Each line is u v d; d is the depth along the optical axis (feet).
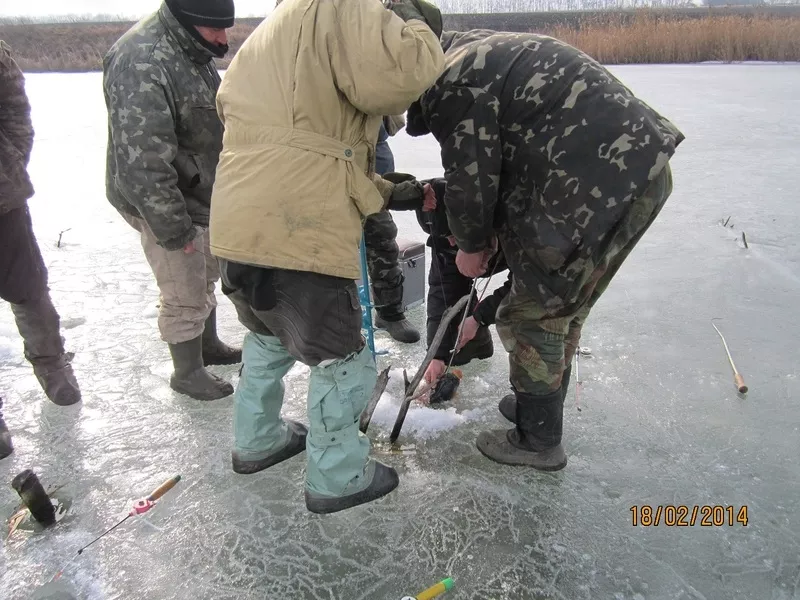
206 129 8.18
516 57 5.94
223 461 7.82
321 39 5.30
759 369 9.46
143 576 6.13
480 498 7.09
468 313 8.30
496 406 8.93
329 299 5.99
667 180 6.27
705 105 33.50
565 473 7.45
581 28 63.62
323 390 6.37
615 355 9.98
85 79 54.90
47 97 43.29
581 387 9.12
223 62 51.42
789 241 14.67
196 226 8.54
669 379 9.27
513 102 5.88
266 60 5.51
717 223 16.07
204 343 10.10
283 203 5.50
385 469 7.24
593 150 5.73
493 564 6.20
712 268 13.26
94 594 5.93
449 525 6.70
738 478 7.28
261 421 7.35
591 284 6.45
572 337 7.34
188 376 9.12
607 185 5.69
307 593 5.92
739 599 5.79
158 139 7.44
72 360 10.21
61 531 6.70
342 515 6.88
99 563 6.28
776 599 5.78
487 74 5.93
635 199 5.70
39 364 8.86
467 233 6.34
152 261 8.54
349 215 5.78
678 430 8.14
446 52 6.40
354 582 6.04
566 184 5.80
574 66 5.85
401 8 5.77
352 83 5.30
